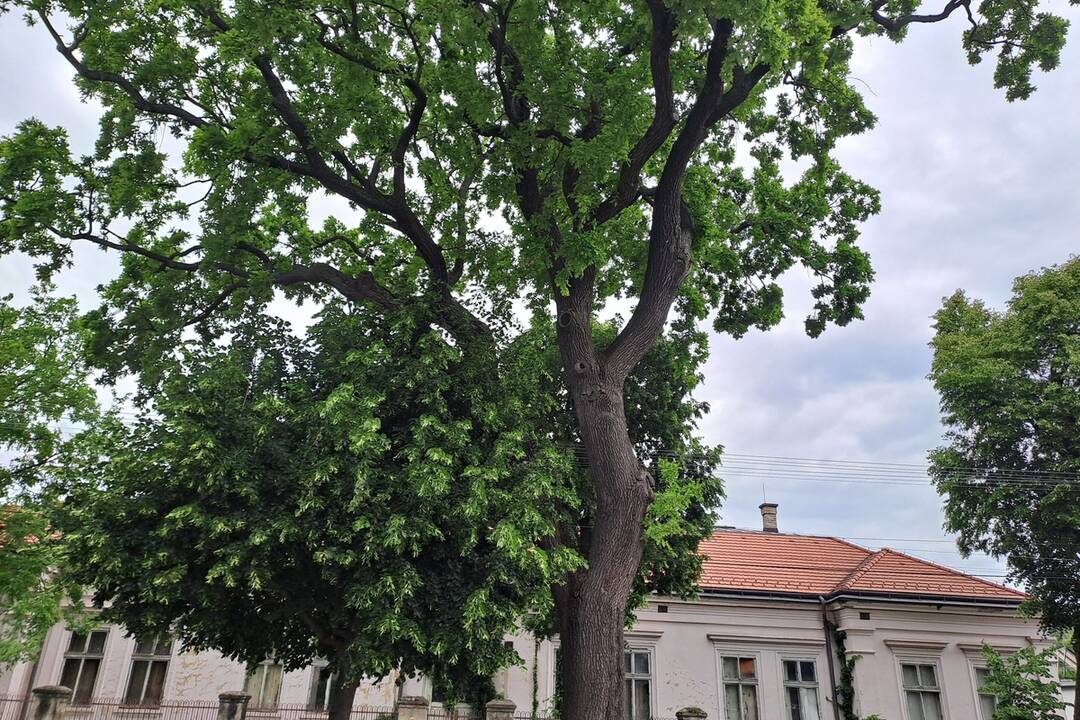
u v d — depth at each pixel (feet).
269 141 34.99
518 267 41.96
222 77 37.60
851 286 45.47
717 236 44.06
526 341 38.32
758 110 43.78
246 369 32.65
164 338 38.11
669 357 46.34
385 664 28.84
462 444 31.55
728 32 31.99
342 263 46.34
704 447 46.32
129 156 35.68
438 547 31.32
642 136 38.27
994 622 59.06
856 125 41.27
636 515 31.68
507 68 35.19
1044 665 49.96
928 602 58.23
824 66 34.17
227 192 34.83
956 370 56.34
